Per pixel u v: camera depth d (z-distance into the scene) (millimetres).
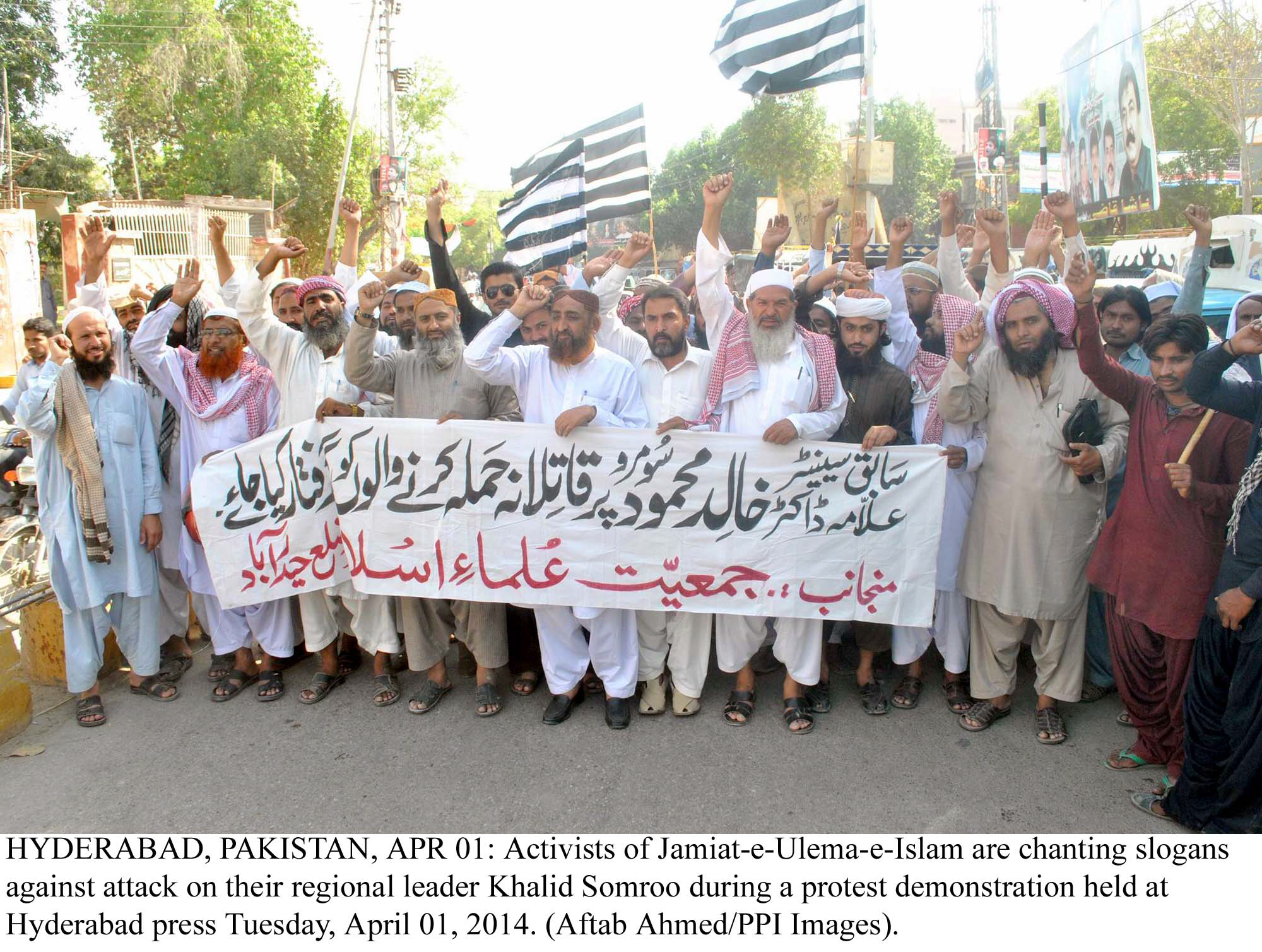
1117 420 3799
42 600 4496
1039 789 3523
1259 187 22234
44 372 6613
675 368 4227
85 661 4195
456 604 4348
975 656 4051
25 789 3656
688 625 4109
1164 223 23594
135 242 23297
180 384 4402
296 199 28688
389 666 4473
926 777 3621
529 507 4090
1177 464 3238
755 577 4008
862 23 6152
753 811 3410
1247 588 2924
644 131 6465
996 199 20219
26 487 7156
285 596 4324
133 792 3627
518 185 7000
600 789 3576
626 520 4047
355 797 3551
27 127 27031
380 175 24359
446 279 5211
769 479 3990
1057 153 26078
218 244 4414
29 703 4191
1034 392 3793
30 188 25359
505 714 4238
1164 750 3574
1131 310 4352
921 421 4324
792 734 3994
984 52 19391
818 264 5289
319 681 4488
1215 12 18719
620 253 4645
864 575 3982
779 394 3998
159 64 30031
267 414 4562
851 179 8430
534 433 4066
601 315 4379
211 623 4492
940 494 3924
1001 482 3826
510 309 3934
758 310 3955
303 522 4316
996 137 19391
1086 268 3355
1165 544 3381
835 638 4824
